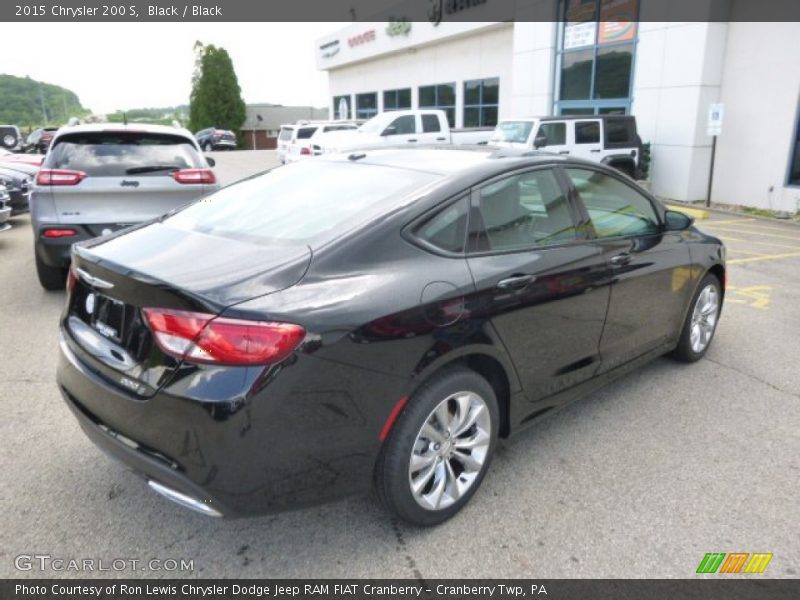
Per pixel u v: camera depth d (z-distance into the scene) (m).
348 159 3.47
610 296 3.46
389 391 2.41
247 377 2.11
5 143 25.75
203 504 2.20
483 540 2.68
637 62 14.63
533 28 17.45
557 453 3.39
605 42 15.42
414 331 2.45
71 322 2.78
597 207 3.54
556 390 3.27
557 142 13.11
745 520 2.83
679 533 2.74
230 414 2.09
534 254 3.03
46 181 5.57
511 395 2.98
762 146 12.86
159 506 2.85
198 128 59.28
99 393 2.42
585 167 3.55
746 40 12.89
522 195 3.11
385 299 2.40
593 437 3.57
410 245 2.59
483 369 2.91
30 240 9.38
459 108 24.73
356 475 2.42
